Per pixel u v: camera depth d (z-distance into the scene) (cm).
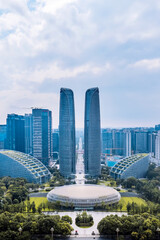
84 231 17700
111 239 16312
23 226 16212
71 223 18375
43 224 16238
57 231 16150
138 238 15475
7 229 15925
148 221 16325
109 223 16400
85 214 19500
